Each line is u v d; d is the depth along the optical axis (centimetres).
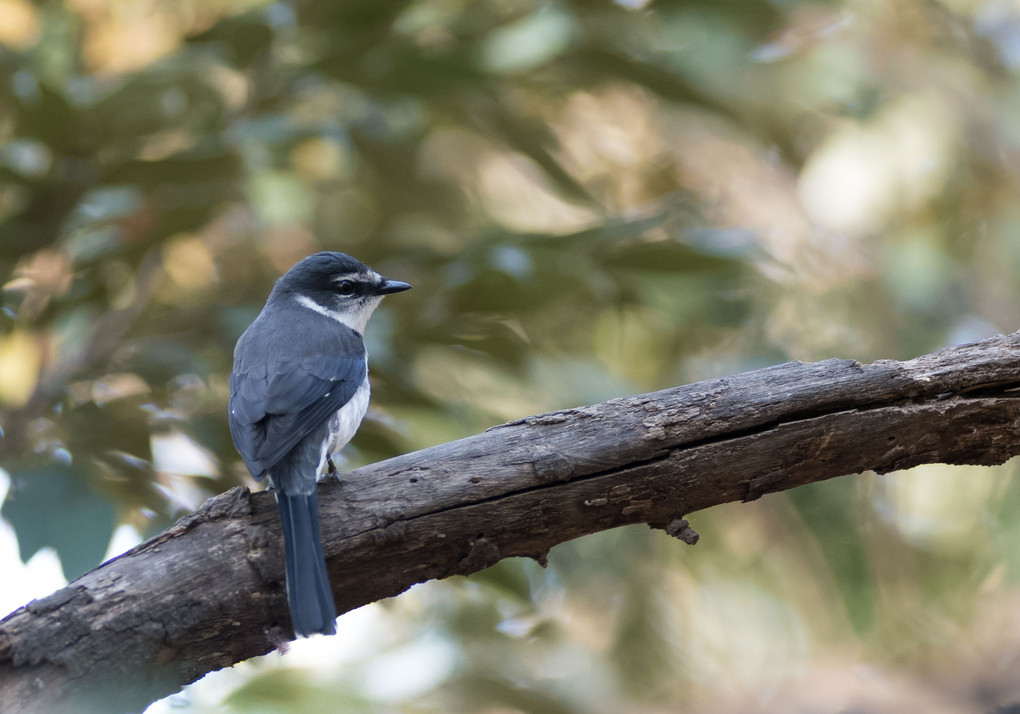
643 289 1054
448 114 1206
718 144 1484
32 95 904
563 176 1176
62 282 992
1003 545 1397
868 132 1453
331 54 1012
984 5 1576
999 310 1487
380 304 992
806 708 1330
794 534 1362
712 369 1280
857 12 1494
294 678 954
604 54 1100
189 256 1223
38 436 933
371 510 636
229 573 604
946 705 1356
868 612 1307
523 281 934
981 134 1488
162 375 961
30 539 768
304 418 751
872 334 1402
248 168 985
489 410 1116
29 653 556
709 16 1120
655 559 1315
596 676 1172
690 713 1313
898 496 1417
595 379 1020
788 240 1488
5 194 962
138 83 938
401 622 1120
